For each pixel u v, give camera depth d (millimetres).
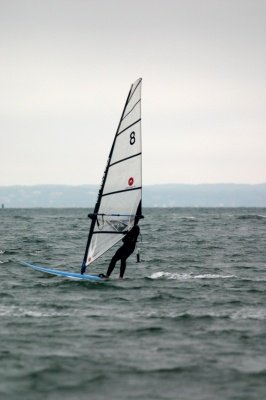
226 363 49375
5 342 54500
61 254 130875
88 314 66125
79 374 46688
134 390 43750
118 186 80438
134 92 78438
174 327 60562
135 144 78750
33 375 46312
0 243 160250
